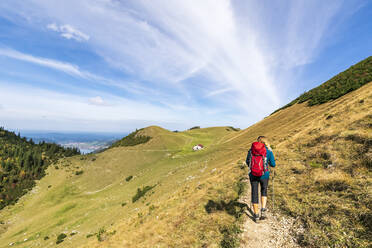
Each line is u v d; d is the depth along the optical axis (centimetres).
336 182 589
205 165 3175
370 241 366
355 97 1841
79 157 14188
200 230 621
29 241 4447
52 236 4188
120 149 13612
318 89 4612
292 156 1054
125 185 6675
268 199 683
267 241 475
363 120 955
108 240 1144
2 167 13175
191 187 1611
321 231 438
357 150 710
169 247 596
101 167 10788
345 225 427
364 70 3516
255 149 566
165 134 15000
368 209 432
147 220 1172
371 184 511
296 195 632
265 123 5312
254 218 584
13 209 8419
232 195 826
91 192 8056
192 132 16988
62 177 10925
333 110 1902
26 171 12481
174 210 1023
